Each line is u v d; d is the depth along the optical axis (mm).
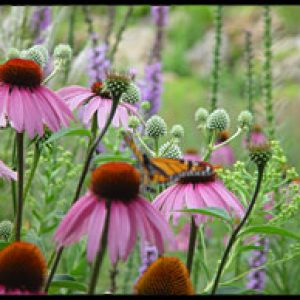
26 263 1049
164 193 1198
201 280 1668
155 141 1301
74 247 1578
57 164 1493
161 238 1066
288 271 1717
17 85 1164
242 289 1145
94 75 1725
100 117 1263
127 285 1700
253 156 1111
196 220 1168
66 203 1527
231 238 1132
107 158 1207
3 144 1641
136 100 1345
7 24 1710
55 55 1242
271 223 1282
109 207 1058
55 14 1749
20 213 1144
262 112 1938
